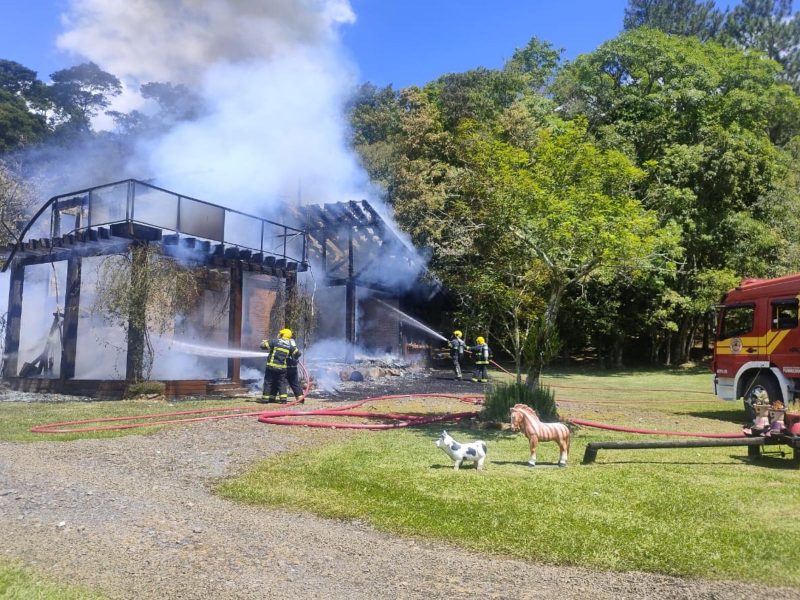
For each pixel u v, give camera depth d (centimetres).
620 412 1237
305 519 476
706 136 2603
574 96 2905
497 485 566
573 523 459
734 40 3862
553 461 686
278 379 1201
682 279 2547
